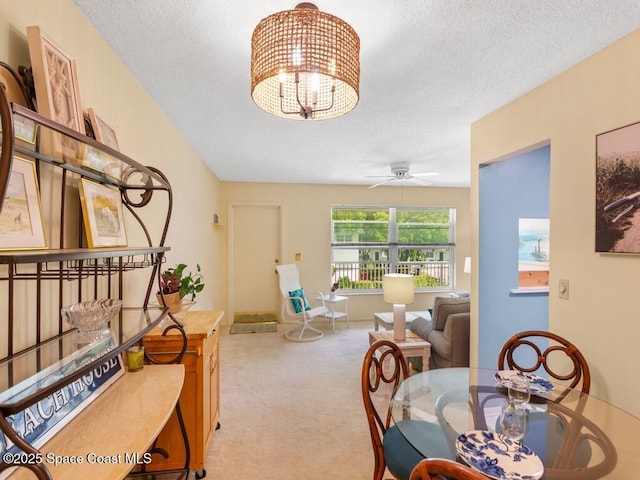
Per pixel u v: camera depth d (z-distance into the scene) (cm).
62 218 122
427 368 294
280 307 565
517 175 282
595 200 171
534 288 288
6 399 74
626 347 158
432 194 600
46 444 97
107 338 125
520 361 285
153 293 228
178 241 293
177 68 188
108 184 154
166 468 181
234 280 556
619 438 128
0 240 86
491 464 109
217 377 230
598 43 162
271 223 565
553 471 109
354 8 137
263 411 260
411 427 143
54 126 83
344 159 394
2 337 100
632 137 153
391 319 428
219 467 194
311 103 161
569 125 186
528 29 151
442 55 172
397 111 247
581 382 181
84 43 145
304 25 118
